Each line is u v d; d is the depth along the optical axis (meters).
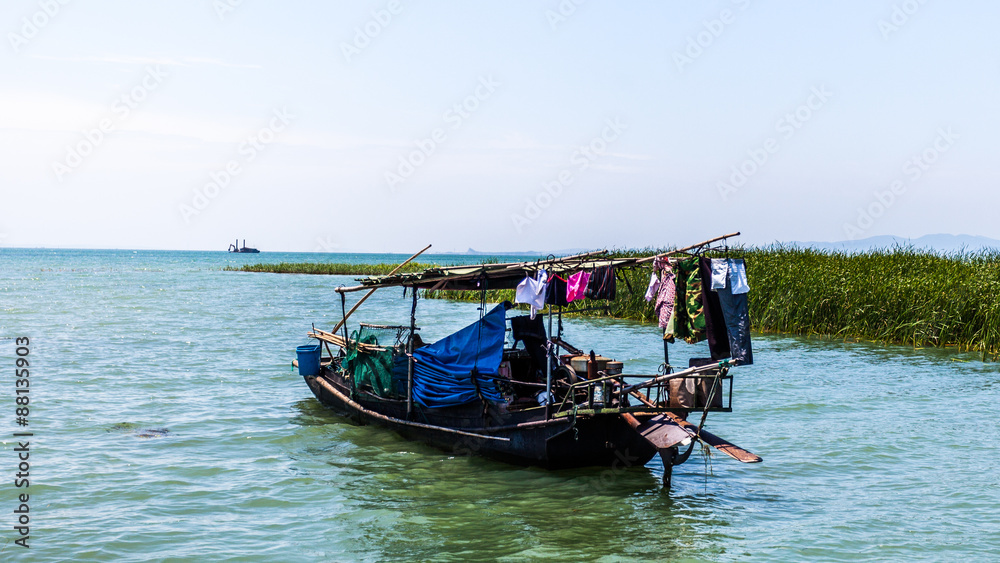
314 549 8.65
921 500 10.30
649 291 11.44
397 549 8.65
